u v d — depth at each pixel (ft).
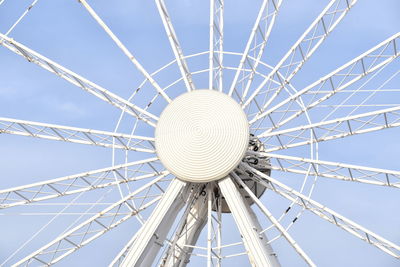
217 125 124.88
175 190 125.59
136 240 122.01
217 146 123.75
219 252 127.85
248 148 138.51
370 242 130.11
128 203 134.51
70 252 133.59
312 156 131.95
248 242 120.47
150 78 137.80
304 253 122.62
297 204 131.85
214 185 136.15
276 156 134.51
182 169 124.88
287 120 139.85
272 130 142.10
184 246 130.82
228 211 147.64
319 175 137.18
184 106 127.65
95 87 138.00
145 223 123.54
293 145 138.51
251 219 126.82
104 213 132.36
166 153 125.90
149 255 126.72
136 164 135.13
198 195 138.51
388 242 125.29
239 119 125.49
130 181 137.49
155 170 135.13
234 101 127.54
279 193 133.80
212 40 140.97
